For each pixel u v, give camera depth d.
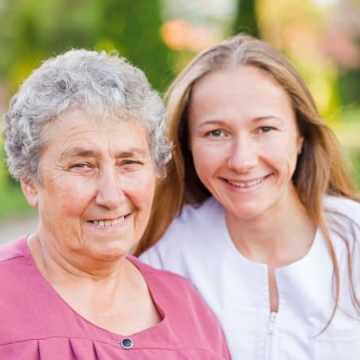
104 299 3.32
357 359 3.67
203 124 3.68
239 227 3.89
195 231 4.00
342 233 3.82
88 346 3.07
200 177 3.80
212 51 3.76
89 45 26.14
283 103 3.68
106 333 3.14
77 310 3.21
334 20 26.77
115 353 3.11
